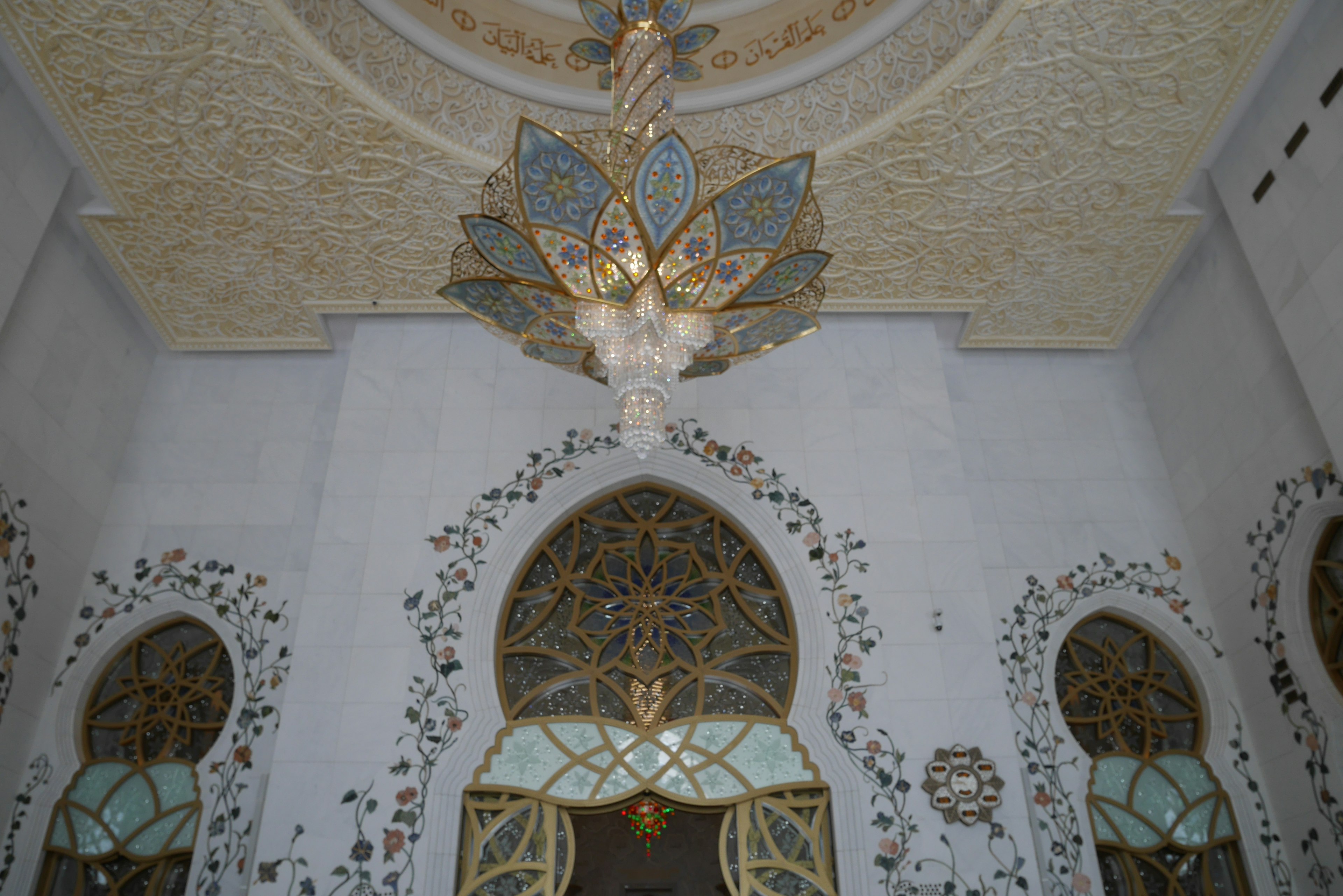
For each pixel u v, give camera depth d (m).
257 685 4.64
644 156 2.78
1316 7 3.84
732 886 4.18
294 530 5.04
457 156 4.52
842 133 4.68
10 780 4.30
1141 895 4.32
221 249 4.86
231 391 5.41
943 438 5.12
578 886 6.40
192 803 4.41
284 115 4.27
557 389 5.23
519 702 4.53
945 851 4.11
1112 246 4.96
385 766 4.26
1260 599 4.56
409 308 5.26
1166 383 5.32
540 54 4.78
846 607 4.67
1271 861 4.32
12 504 4.34
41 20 3.76
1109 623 5.01
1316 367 3.95
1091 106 4.28
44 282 4.54
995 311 5.36
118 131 4.24
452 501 4.90
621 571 4.89
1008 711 4.42
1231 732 4.61
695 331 3.04
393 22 4.36
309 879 4.00
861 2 4.56
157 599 4.83
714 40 4.70
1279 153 4.09
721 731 4.48
